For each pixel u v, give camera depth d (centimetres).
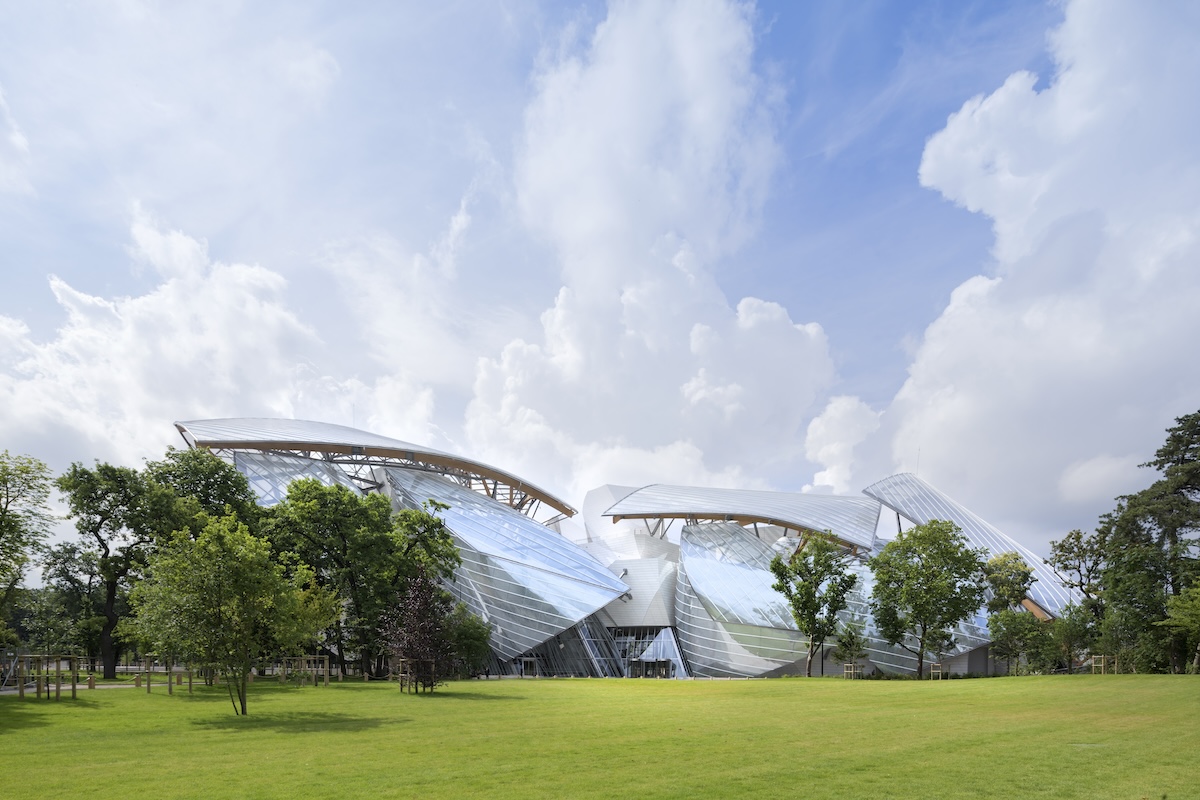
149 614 3572
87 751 2284
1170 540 6875
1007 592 8425
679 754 2142
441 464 10794
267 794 1638
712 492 11788
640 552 11388
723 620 8469
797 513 10412
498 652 7862
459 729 2764
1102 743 2317
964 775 1809
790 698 4275
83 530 6206
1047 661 7050
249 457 9575
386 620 5391
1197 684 4594
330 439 9981
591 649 8625
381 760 2062
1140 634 6512
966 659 7875
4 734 2700
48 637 8412
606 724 2919
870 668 7825
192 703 3938
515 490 11844
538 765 1970
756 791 1642
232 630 3375
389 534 6353
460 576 8238
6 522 4488
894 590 6994
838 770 1881
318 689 5028
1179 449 7319
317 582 6638
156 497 6194
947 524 6956
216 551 3403
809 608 7212
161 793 1656
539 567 8512
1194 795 1588
